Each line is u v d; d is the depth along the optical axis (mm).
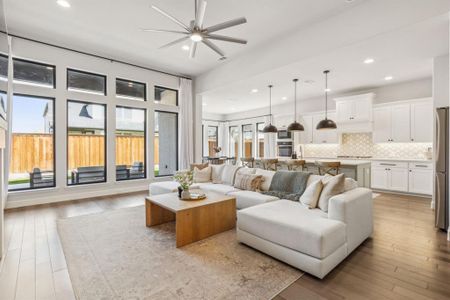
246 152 10633
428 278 2037
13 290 1890
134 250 2613
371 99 6281
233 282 1991
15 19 3793
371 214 2941
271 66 4508
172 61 5613
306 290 1879
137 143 6094
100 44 4734
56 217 3775
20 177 4543
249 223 2607
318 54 3756
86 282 1997
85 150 5293
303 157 7883
